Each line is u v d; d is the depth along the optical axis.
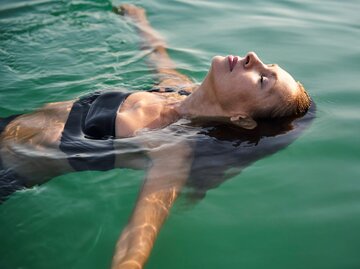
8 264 0.53
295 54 1.04
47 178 0.66
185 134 0.72
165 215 0.58
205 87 0.77
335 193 0.61
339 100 0.84
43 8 1.29
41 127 0.74
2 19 1.22
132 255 0.50
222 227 0.57
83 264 0.53
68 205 0.61
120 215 0.59
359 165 0.66
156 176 0.63
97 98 0.79
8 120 0.77
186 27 1.19
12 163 0.68
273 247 0.54
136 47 1.11
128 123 0.73
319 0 1.36
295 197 0.61
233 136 0.73
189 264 0.53
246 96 0.74
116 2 1.34
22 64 1.02
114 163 0.67
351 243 0.54
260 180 0.64
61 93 0.91
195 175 0.65
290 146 0.71
